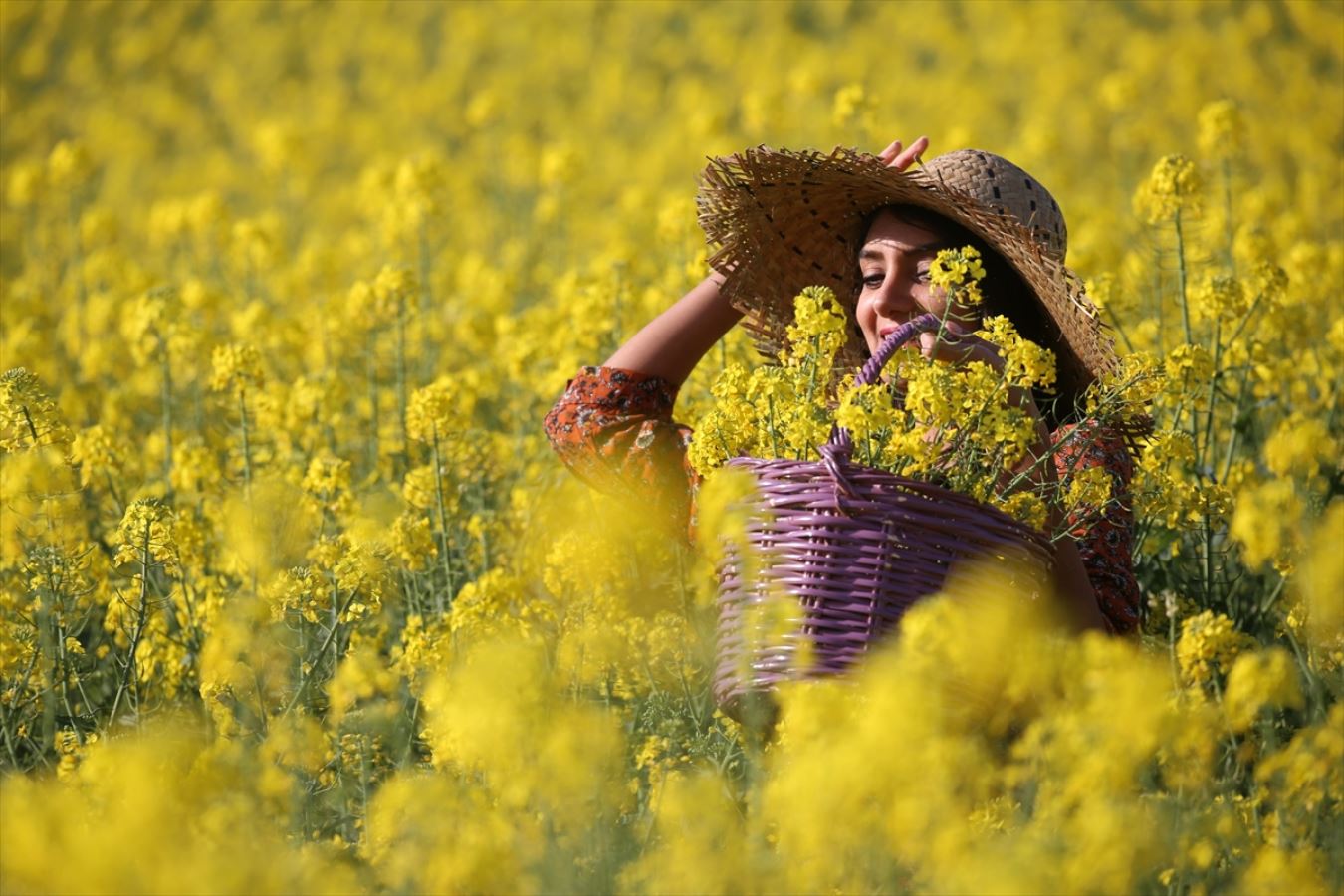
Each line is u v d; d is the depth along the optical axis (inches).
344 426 849.5
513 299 1216.2
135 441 932.6
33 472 507.2
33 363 996.6
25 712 498.9
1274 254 898.7
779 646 386.3
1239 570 629.0
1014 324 467.2
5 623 497.7
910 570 382.3
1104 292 772.0
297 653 470.3
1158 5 2979.8
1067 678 343.3
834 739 339.6
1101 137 2222.0
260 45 3462.1
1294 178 1770.4
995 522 385.7
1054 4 3093.0
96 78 3189.0
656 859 340.8
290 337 1002.1
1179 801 370.6
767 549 391.5
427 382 926.4
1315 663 452.8
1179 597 576.1
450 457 703.1
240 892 299.1
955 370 427.5
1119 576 457.1
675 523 462.6
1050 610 421.1
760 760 377.4
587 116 2694.4
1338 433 783.7
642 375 479.5
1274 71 2544.3
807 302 424.8
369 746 438.6
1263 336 791.1
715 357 697.6
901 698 322.7
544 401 865.5
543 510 659.4
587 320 868.6
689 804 335.6
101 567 570.9
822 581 384.2
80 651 507.5
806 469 389.7
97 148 2650.1
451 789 347.3
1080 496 420.5
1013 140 2181.3
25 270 1582.2
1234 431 685.9
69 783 418.6
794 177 469.1
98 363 1039.0
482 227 1720.0
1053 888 304.3
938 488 384.8
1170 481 483.2
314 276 1273.4
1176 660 462.6
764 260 490.3
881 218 464.1
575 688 461.1
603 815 348.5
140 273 1211.9
